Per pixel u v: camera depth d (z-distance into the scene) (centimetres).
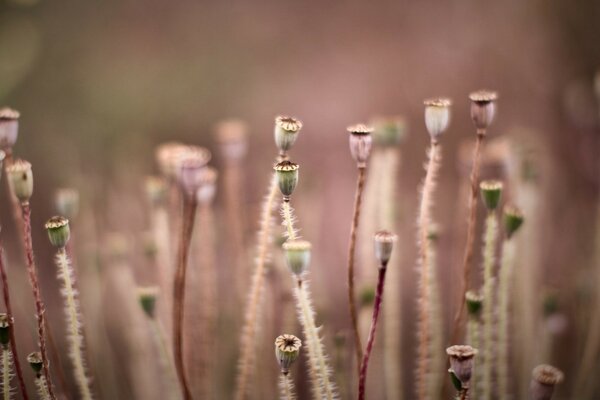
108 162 121
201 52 151
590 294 72
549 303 66
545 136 120
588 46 131
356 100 140
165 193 64
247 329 58
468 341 57
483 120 54
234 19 158
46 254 99
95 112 135
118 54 147
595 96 116
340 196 117
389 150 62
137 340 70
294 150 131
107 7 152
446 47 145
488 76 138
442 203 103
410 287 86
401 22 152
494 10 143
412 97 138
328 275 94
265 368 65
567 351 76
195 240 68
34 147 124
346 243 104
